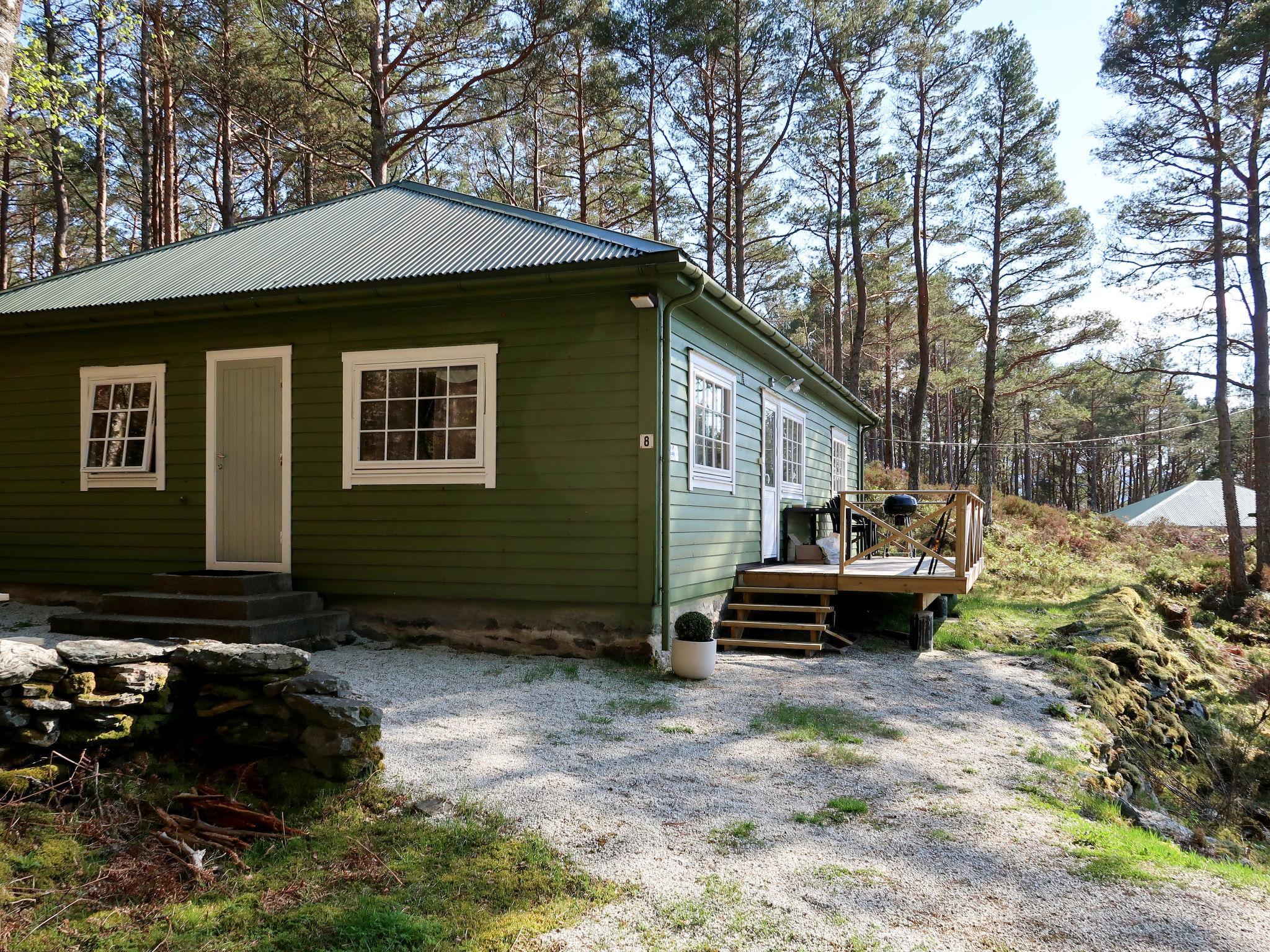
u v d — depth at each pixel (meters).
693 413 7.95
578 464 7.19
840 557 8.73
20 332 8.84
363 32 17.17
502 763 4.38
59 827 3.29
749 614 9.38
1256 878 3.36
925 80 23.14
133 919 2.77
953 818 3.78
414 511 7.62
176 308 7.80
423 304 7.57
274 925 2.73
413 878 3.04
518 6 17.30
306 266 8.26
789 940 2.67
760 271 29.12
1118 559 21.88
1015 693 6.62
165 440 8.48
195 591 7.30
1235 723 9.31
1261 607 17.44
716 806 3.87
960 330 29.95
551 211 26.77
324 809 3.59
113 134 21.20
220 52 18.23
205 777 3.87
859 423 18.02
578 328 7.21
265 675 4.00
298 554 7.95
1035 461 53.47
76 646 3.87
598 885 3.02
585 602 7.14
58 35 18.05
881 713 5.78
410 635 7.62
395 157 20.03
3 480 9.14
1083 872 3.21
